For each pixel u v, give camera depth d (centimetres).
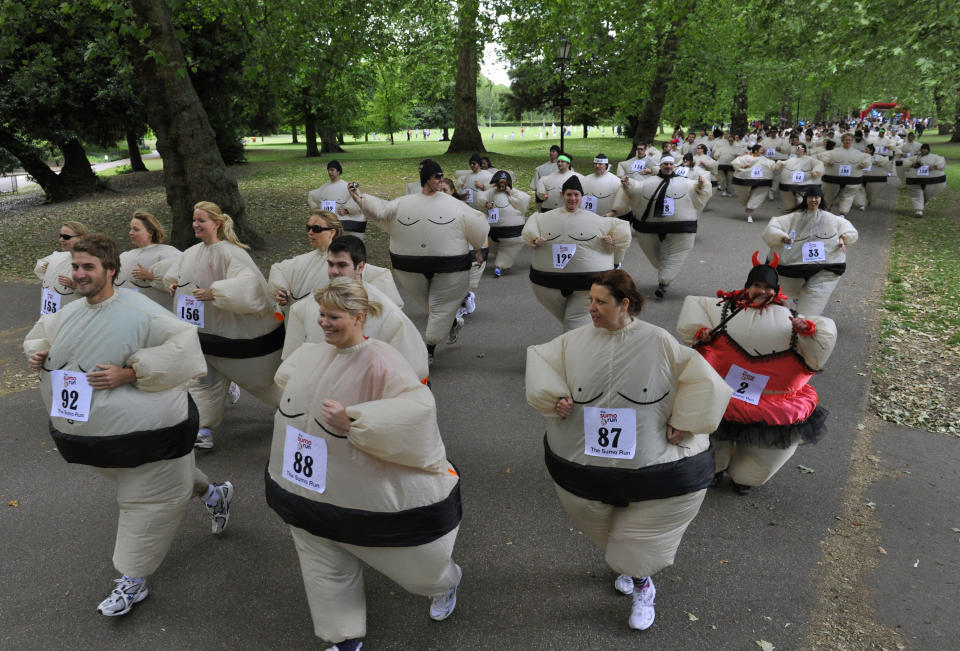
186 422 348
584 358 311
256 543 422
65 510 462
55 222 1719
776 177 1994
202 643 337
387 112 5253
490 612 355
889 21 1177
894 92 1461
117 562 349
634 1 1745
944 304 929
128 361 324
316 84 1675
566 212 655
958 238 1388
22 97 1898
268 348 513
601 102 2662
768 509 454
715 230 1505
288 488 284
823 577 383
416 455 267
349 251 390
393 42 2025
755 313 418
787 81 1831
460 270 680
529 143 4544
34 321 934
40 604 366
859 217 1655
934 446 541
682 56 2369
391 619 351
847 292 995
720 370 432
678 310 908
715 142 2169
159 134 1220
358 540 276
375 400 268
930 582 378
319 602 294
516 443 554
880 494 471
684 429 300
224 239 507
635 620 338
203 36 2034
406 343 388
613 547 326
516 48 2067
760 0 1577
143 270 534
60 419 328
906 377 680
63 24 1391
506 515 448
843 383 664
